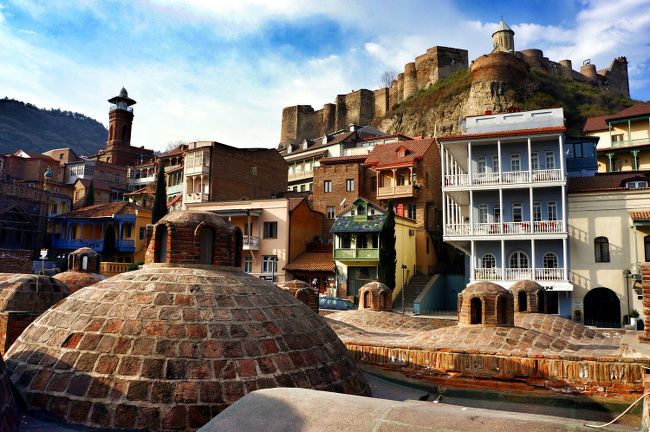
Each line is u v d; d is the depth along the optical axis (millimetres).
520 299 20641
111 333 8242
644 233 34125
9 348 9773
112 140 92125
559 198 36469
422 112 88375
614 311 35375
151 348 7930
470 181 37156
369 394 9906
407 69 100750
